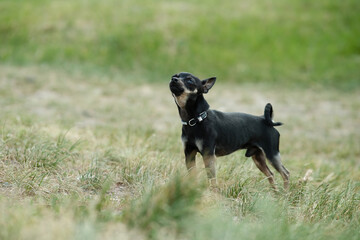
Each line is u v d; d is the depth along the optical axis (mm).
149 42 26453
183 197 5250
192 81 7059
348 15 31453
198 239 4805
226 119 7613
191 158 7539
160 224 4992
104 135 11250
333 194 7555
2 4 29438
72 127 11523
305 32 29453
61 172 7629
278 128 16047
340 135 15977
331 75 25859
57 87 18969
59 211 5438
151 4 31078
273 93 22375
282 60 26859
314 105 20656
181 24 28500
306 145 13898
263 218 6121
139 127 12812
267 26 29531
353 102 21438
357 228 6000
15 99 15938
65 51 24875
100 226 4883
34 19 27594
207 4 31984
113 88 20406
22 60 23234
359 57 27922
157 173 7887
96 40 26125
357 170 11086
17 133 9133
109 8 29656
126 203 6211
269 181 8094
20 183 6691
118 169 8125
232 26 29109
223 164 8719
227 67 25562
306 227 5586
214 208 6031
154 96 19859
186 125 7254
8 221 4844
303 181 8320
